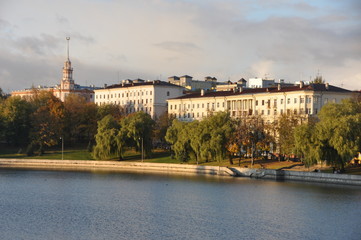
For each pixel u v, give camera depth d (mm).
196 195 124875
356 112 153875
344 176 137750
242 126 170875
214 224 95562
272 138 168875
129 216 101875
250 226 94188
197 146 174375
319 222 96750
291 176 150250
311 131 144500
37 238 84938
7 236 85875
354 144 138375
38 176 163625
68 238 85188
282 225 94875
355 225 94562
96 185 142750
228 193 126688
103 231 89812
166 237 86438
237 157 183250
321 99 195875
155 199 120188
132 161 198125
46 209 107938
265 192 127625
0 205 111750
